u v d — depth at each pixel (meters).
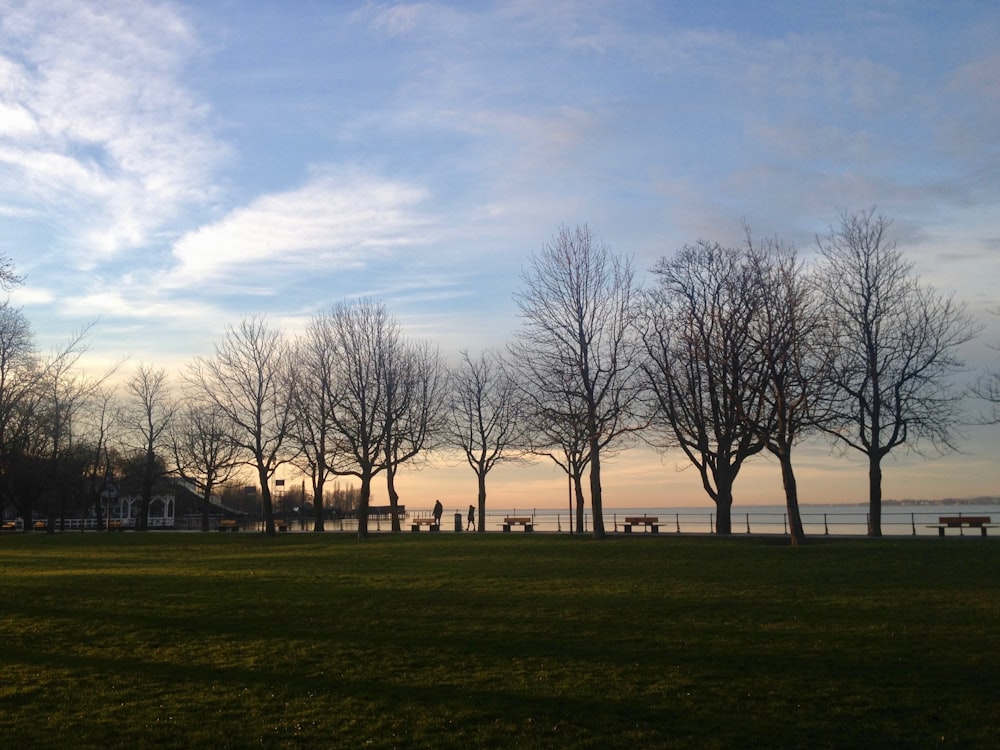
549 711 12.20
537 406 45.94
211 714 12.20
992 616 18.09
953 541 33.91
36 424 54.25
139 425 71.94
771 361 36.03
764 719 11.80
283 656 15.41
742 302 42.47
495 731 11.43
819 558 29.22
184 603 20.83
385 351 55.31
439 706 12.45
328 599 21.27
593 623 17.89
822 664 14.42
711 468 46.03
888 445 41.75
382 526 76.25
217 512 109.06
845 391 40.84
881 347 41.88
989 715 11.79
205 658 15.33
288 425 56.19
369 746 10.92
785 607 19.55
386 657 15.26
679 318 45.69
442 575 26.09
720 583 23.55
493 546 37.06
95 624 18.27
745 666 14.38
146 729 11.58
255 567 29.62
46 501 78.62
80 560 34.19
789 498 34.97
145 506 71.75
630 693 12.95
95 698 12.97
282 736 11.31
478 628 17.53
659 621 18.03
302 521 76.38
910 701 12.42
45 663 15.05
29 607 20.41
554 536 43.56
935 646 15.48
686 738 11.12
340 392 54.81
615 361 44.53
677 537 40.59
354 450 51.22
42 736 11.30
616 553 32.53
